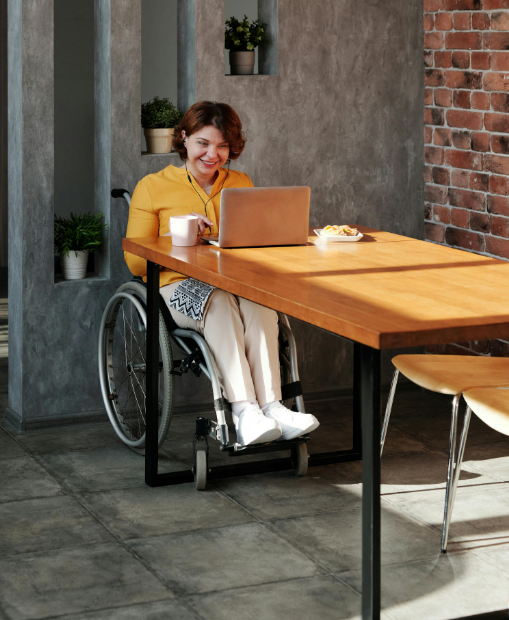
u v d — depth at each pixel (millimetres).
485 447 3465
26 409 3600
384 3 3979
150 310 2955
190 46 3684
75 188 6582
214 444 3484
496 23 3701
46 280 3549
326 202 4016
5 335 4941
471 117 3891
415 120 4137
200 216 2977
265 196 2809
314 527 2721
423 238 4258
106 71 3529
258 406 2938
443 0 3959
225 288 2375
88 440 3504
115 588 2324
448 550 2570
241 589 2330
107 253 3658
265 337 2973
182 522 2746
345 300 2104
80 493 2961
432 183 4168
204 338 2957
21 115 3395
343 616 2201
